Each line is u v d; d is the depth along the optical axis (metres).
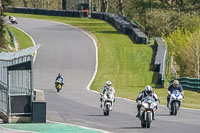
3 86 62.72
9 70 59.12
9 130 52.03
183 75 171.00
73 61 160.00
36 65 153.12
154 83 134.62
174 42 185.38
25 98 59.88
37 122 58.81
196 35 167.25
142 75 144.12
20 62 62.59
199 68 164.38
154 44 184.50
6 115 60.25
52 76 140.62
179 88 73.50
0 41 167.38
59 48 177.25
